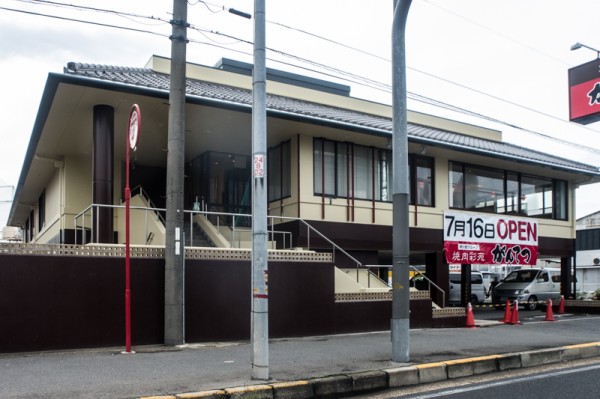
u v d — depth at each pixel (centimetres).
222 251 1047
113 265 945
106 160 1209
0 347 844
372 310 1211
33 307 872
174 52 1016
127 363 788
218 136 1530
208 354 873
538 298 2269
